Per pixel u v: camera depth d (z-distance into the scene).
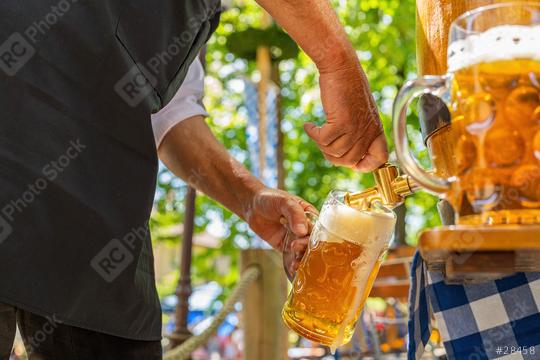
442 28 1.06
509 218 0.75
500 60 0.75
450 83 0.81
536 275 1.05
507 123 0.75
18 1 1.14
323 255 1.15
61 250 1.14
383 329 3.49
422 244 0.72
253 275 2.99
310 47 1.27
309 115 10.88
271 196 1.51
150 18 1.26
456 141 0.79
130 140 1.23
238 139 10.38
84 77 1.18
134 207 1.23
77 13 1.18
